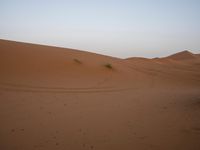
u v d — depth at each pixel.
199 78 23.59
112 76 18.98
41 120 6.79
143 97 11.54
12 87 11.54
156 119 7.07
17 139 5.25
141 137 5.48
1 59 15.75
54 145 4.98
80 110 8.22
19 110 7.81
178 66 33.34
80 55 24.42
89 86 14.09
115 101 10.22
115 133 5.79
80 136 5.55
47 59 18.56
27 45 22.30
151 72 25.02
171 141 5.19
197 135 5.54
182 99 10.70
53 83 13.53
